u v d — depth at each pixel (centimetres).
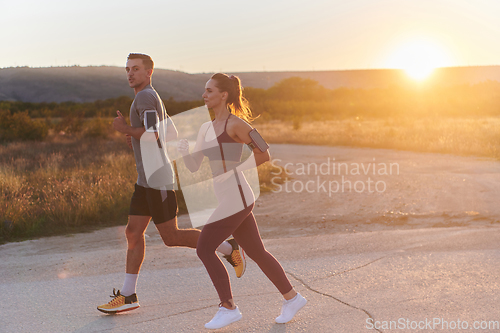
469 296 350
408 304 339
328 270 434
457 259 450
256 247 310
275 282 311
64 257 523
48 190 893
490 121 3362
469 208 773
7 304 368
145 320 326
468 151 1728
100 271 459
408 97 7138
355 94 9800
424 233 576
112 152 1638
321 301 353
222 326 293
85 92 13712
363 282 395
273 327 305
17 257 533
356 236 573
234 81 308
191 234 349
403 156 1728
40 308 357
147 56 349
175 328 310
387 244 524
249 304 352
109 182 927
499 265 425
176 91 15075
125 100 6188
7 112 2462
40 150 1827
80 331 310
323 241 554
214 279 297
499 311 321
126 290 345
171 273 444
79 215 735
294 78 10969
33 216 711
